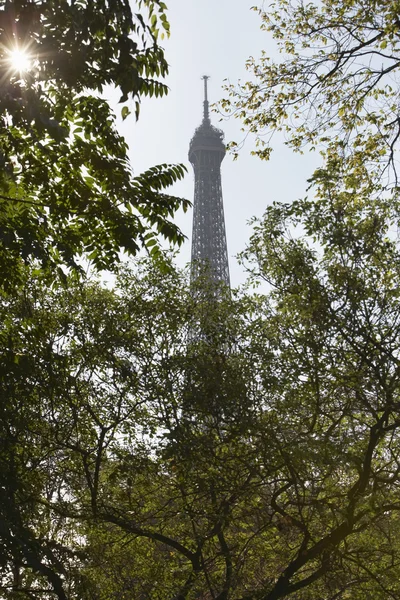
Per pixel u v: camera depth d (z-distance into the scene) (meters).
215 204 163.88
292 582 24.86
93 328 23.03
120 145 13.93
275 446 19.33
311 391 20.75
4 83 10.45
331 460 18.55
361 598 23.05
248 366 21.25
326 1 17.80
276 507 20.53
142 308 23.59
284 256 21.62
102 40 11.76
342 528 20.27
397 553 22.50
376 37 16.91
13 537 16.22
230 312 23.14
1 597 21.30
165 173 14.48
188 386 21.20
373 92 18.66
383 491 20.33
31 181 14.02
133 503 23.61
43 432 22.64
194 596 25.30
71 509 22.73
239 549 23.55
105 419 23.00
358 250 20.47
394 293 20.39
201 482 20.52
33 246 13.56
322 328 19.88
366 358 20.16
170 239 14.66
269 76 18.42
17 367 17.61
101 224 15.17
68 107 13.55
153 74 12.42
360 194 18.83
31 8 10.66
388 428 19.67
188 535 23.38
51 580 20.50
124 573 25.67
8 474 16.98
